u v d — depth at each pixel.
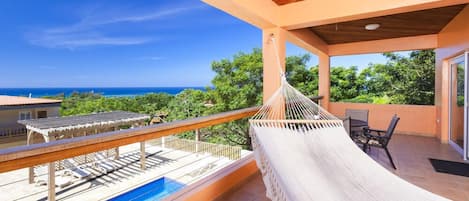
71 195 4.05
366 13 2.89
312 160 2.06
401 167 3.37
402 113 5.79
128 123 6.16
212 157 5.73
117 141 1.49
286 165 1.91
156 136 1.76
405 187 1.79
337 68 10.17
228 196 2.46
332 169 1.97
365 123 4.18
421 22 4.18
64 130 4.93
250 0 2.73
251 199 2.40
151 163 5.62
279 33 3.39
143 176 4.83
